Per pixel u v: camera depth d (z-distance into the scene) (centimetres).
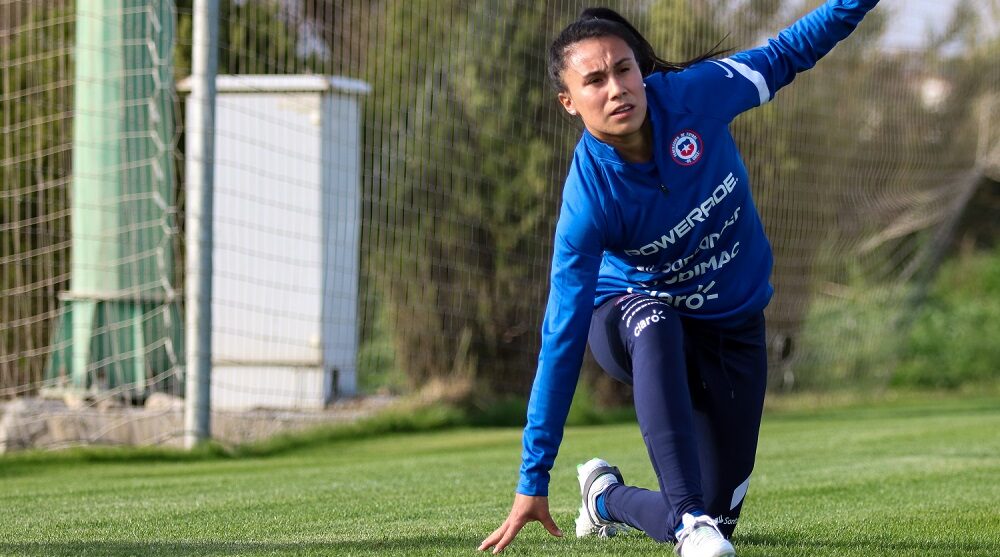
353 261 1427
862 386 2019
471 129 1525
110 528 635
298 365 1403
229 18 1377
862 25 1928
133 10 1234
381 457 1153
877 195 1947
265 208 1402
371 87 1445
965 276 2664
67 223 1334
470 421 1520
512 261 1557
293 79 1386
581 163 488
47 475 999
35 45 1335
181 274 1352
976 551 541
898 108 1964
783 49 522
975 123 2044
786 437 1309
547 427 482
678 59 1609
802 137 1830
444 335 1560
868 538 586
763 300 526
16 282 1252
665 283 520
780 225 1809
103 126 1247
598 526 578
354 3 1528
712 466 544
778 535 598
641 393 481
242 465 1072
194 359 1166
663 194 481
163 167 1270
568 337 482
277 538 592
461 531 612
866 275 2006
